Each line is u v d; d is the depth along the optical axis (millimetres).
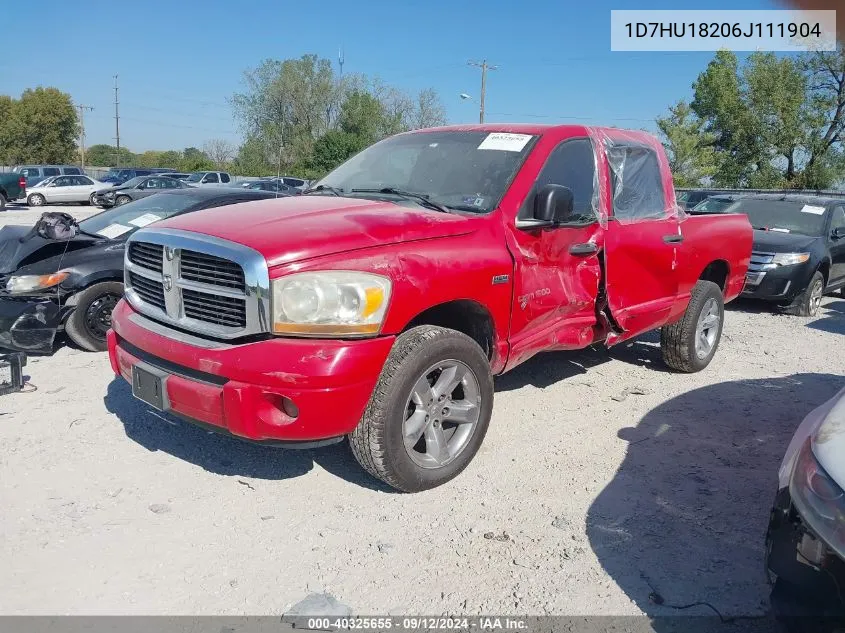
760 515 3723
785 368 6625
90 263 6113
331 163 46156
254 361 3225
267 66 55250
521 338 4281
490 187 4289
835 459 2404
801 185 43156
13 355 5129
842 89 41500
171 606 2881
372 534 3426
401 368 3484
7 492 3721
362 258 3393
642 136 5520
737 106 44656
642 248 5109
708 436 4781
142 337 3699
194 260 3537
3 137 66500
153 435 4480
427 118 61562
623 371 6234
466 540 3395
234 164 55188
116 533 3383
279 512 3611
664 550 3361
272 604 2908
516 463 4242
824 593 2312
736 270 6500
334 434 3365
